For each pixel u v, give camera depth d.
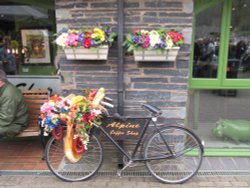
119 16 2.93
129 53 3.09
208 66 3.50
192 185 2.95
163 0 2.97
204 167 3.31
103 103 2.90
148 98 3.20
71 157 2.81
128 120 2.90
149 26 3.02
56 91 4.68
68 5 3.03
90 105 2.73
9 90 3.28
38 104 3.79
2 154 3.72
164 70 3.12
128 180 3.05
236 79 3.54
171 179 3.02
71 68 3.17
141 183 2.99
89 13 3.03
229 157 3.56
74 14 3.04
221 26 3.36
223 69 3.49
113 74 3.15
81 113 2.72
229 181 3.02
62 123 2.88
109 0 2.98
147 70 3.13
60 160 3.30
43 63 4.79
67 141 2.79
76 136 2.82
